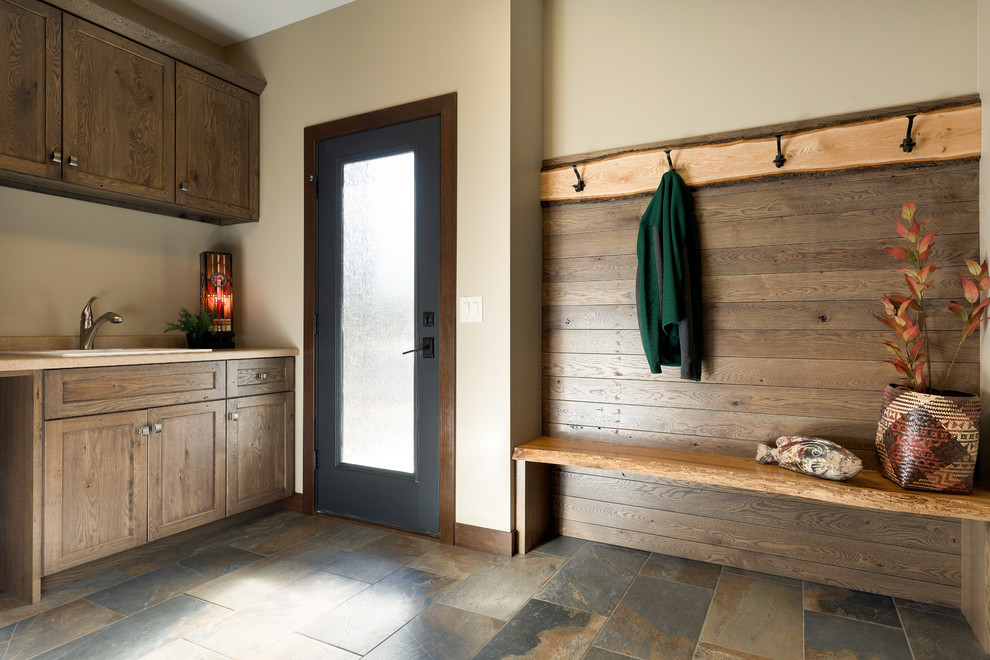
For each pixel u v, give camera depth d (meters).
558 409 2.78
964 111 2.03
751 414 2.38
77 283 2.73
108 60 2.51
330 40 3.00
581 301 2.72
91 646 1.78
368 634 1.87
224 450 2.75
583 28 2.72
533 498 2.61
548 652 1.77
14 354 2.38
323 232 3.04
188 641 1.82
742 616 2.00
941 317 2.08
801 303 2.29
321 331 3.05
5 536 2.13
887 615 2.01
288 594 2.14
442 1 2.67
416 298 2.74
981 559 1.84
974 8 2.05
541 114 2.79
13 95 2.20
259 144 3.25
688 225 2.40
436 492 2.69
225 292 3.19
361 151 2.91
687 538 2.50
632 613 2.01
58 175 2.33
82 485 2.20
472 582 2.25
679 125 2.51
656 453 2.43
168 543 2.57
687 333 2.33
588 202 2.70
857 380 2.21
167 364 2.49
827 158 2.22
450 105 2.63
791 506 2.31
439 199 2.68
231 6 2.95
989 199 1.93
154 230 3.07
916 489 1.87
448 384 2.64
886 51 2.17
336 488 3.00
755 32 2.37
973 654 1.77
